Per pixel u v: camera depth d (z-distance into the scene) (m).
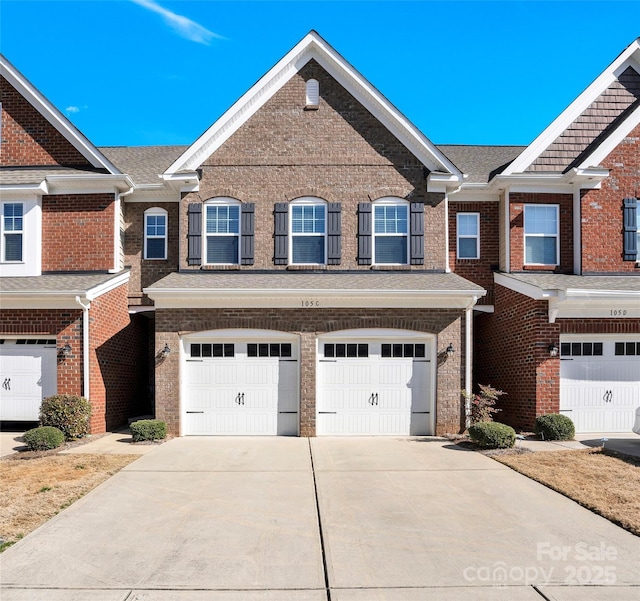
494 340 17.06
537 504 8.46
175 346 14.39
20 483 9.50
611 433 14.57
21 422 15.17
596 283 15.01
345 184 16.17
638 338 14.86
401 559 6.47
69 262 16.45
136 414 17.62
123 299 16.67
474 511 8.16
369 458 11.63
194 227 16.00
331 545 6.89
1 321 14.43
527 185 16.53
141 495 8.89
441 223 16.14
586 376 14.70
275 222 16.06
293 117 16.33
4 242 16.38
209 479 9.90
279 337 14.55
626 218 16.25
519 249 16.48
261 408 14.50
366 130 16.28
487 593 5.68
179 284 14.53
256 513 8.06
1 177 16.39
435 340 14.54
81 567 6.26
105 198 16.58
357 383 14.55
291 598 5.57
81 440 13.55
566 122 16.89
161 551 6.70
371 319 14.50
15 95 17.06
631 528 7.32
